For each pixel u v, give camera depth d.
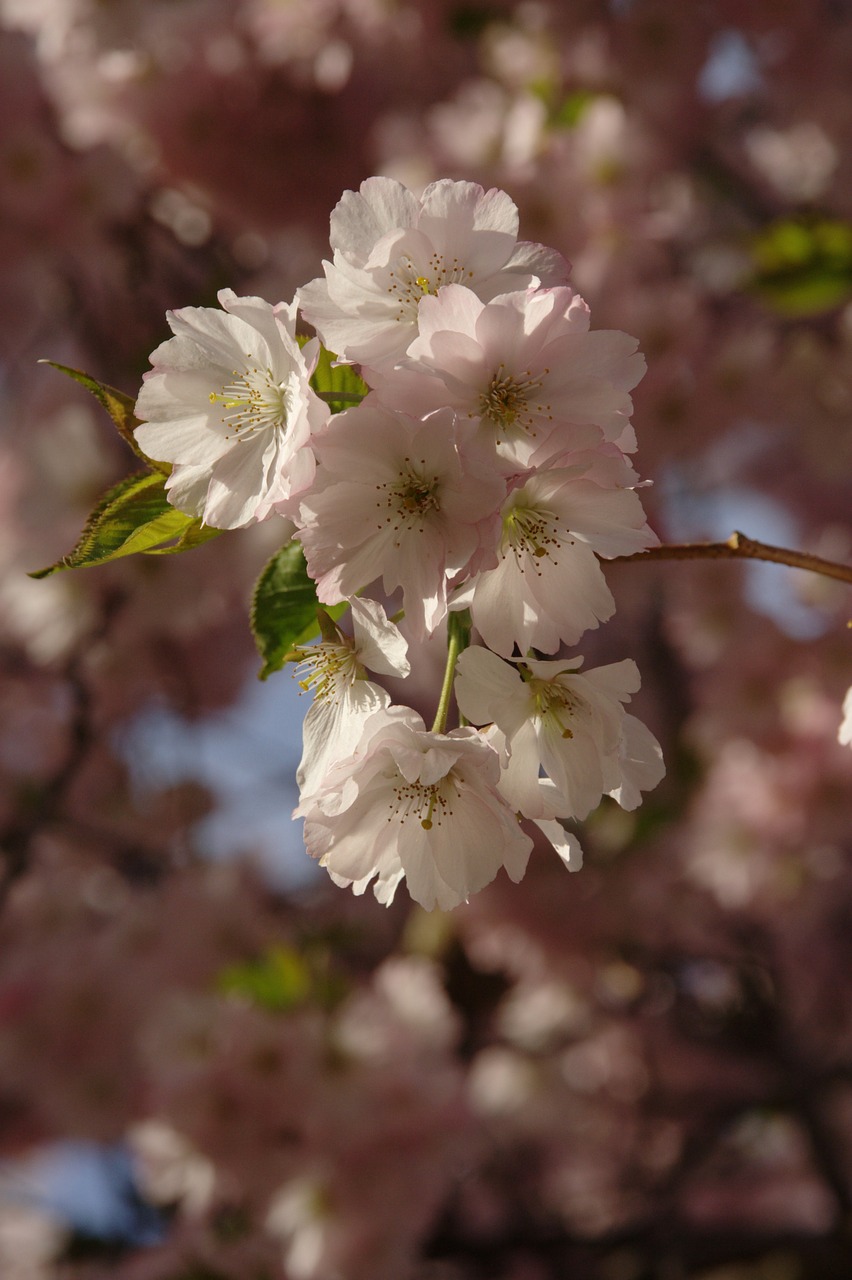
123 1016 4.97
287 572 1.44
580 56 5.28
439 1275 5.52
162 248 5.69
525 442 1.23
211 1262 4.46
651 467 5.19
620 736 1.30
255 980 4.72
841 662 5.22
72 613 5.08
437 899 1.29
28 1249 5.42
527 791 1.30
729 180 5.51
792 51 5.53
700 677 5.76
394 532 1.22
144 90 5.07
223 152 5.17
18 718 6.11
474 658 1.27
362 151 5.23
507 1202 6.05
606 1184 6.21
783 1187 6.57
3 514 5.05
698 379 5.08
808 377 5.26
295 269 5.32
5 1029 4.91
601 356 1.23
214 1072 4.34
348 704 1.32
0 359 5.76
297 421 1.22
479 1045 6.08
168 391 1.30
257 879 5.91
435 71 5.48
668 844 5.57
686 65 5.28
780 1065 5.71
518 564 1.28
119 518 1.30
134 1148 4.59
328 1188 4.36
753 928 5.93
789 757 5.29
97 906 5.67
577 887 5.61
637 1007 6.14
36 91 5.18
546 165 4.86
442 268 1.33
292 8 5.12
